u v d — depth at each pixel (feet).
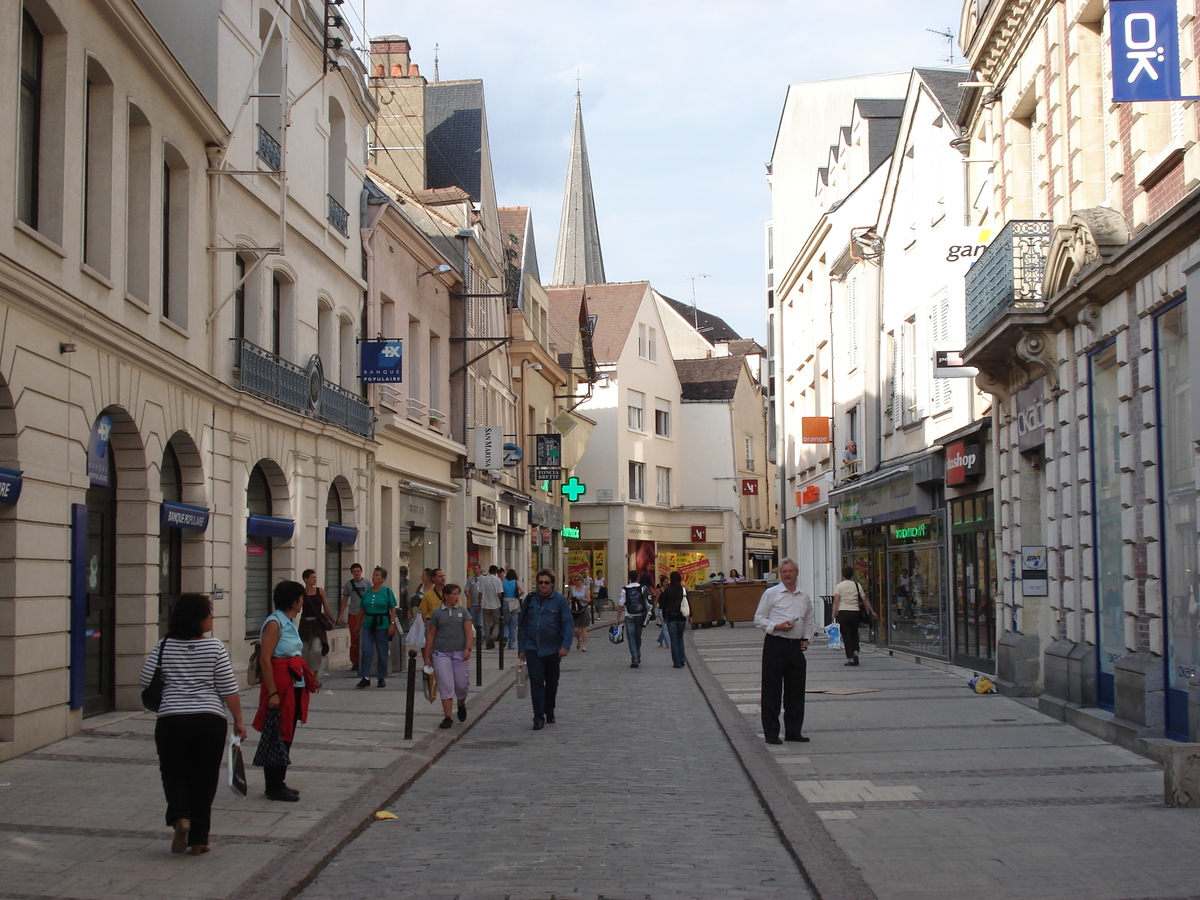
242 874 23.90
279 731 31.60
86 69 43.86
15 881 23.36
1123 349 41.83
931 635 75.00
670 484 209.56
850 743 41.70
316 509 72.33
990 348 52.95
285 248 67.77
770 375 214.69
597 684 67.05
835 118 143.23
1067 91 49.85
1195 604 36.32
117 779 34.30
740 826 29.17
